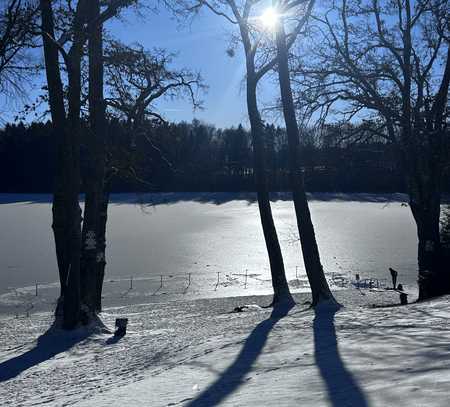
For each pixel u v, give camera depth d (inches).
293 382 285.4
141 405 282.2
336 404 228.2
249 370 340.8
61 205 722.8
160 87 866.1
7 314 1085.1
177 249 2139.5
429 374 256.7
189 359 411.5
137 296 1275.8
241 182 4926.2
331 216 3499.0
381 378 265.3
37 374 481.4
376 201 3668.8
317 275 751.1
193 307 1019.3
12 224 3368.6
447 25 890.7
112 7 677.9
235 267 1720.0
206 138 3651.6
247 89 901.8
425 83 917.8
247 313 791.7
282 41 784.9
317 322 533.6
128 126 840.3
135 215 3814.0
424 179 888.3
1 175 5570.9
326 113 912.3
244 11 890.1
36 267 1748.3
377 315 546.9
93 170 754.2
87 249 740.7
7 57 706.2
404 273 1584.6
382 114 882.1
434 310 548.4
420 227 903.1
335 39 911.0
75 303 695.7
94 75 745.0
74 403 313.3
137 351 515.5
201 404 266.2
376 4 918.4
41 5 667.4
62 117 685.9
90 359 524.1
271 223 888.9
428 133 844.6
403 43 919.0
